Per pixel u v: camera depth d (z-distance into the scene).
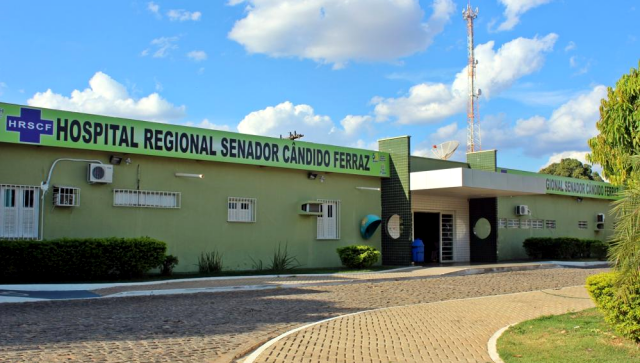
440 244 27.81
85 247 15.76
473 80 45.22
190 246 19.09
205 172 19.62
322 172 23.00
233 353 7.80
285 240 21.67
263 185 21.19
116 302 12.80
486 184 23.62
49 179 16.38
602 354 7.75
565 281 19.03
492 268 23.62
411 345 8.59
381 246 25.16
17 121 15.79
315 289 15.91
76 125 16.77
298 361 7.46
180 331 9.34
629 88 13.25
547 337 8.98
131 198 17.89
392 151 25.25
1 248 14.60
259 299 13.56
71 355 7.46
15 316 10.69
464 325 10.31
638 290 8.16
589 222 36.12
